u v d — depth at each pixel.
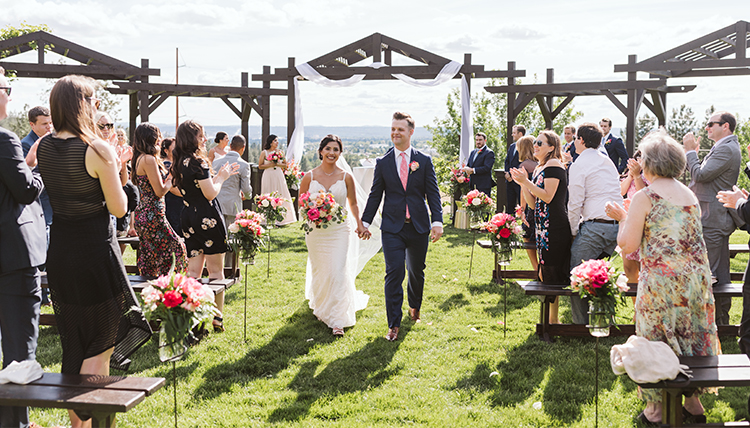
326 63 12.98
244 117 15.18
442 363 4.17
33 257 2.95
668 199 3.03
